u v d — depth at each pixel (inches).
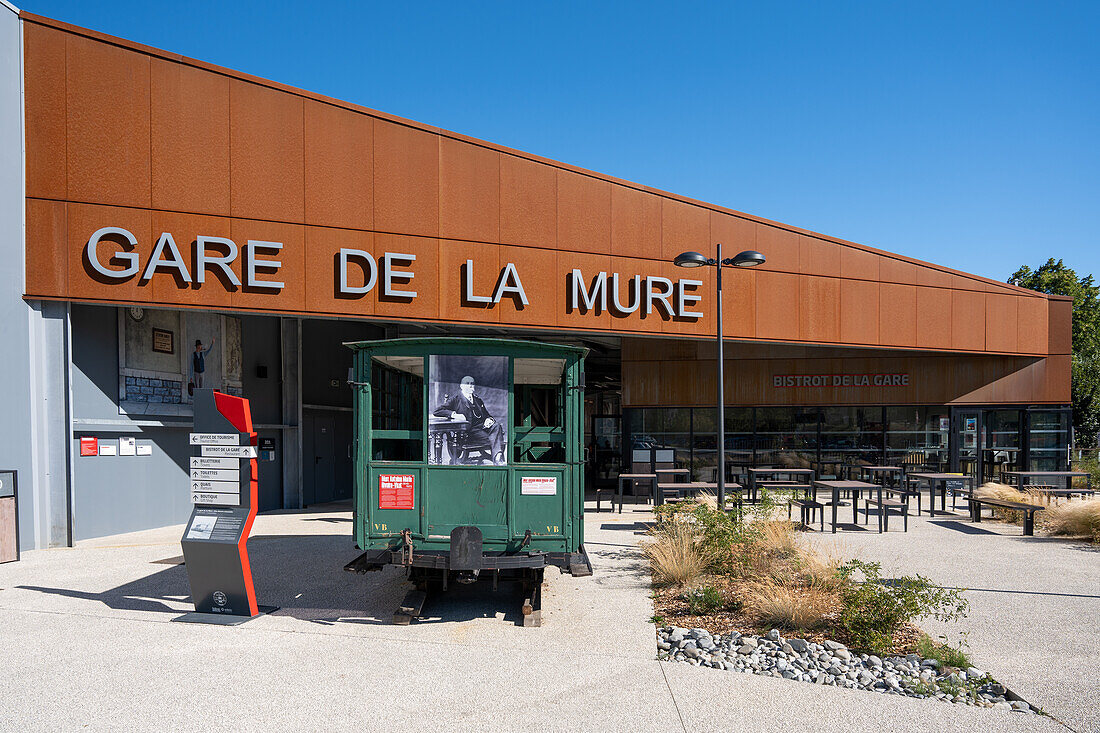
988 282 687.7
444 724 163.3
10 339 394.3
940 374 690.8
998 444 700.7
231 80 439.8
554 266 524.7
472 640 227.6
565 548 260.5
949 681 189.3
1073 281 1428.4
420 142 487.5
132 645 220.4
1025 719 167.3
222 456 259.8
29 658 207.8
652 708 172.9
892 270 648.4
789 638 225.8
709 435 672.4
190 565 257.6
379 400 286.5
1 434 388.8
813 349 679.7
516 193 514.3
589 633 235.1
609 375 906.7
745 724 163.8
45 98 402.0
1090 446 1201.4
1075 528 431.2
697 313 569.3
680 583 302.0
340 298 461.7
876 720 166.2
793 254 607.8
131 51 418.3
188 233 426.3
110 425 449.1
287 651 215.5
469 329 616.4
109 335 454.6
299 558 366.0
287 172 451.5
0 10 390.0
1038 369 709.3
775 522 368.8
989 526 481.7
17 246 396.8
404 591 295.4
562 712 170.4
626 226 550.0
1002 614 257.4
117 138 413.7
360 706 173.3
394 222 477.7
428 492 261.6
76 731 158.6
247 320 573.3
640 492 584.1
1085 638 230.1
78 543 421.7
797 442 676.1
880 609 225.5
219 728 160.7
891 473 678.5
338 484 682.2
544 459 353.1
